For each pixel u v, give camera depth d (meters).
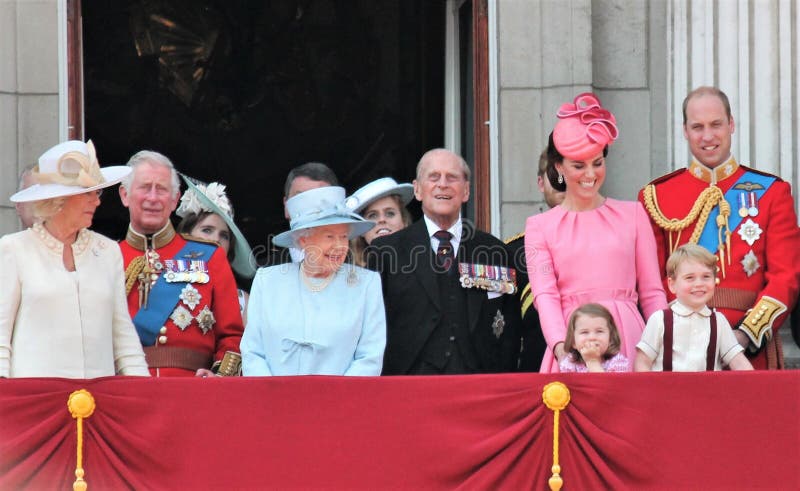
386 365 30.12
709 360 28.28
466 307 30.34
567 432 26.92
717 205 31.70
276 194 52.31
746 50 36.94
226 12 52.31
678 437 26.86
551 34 38.09
